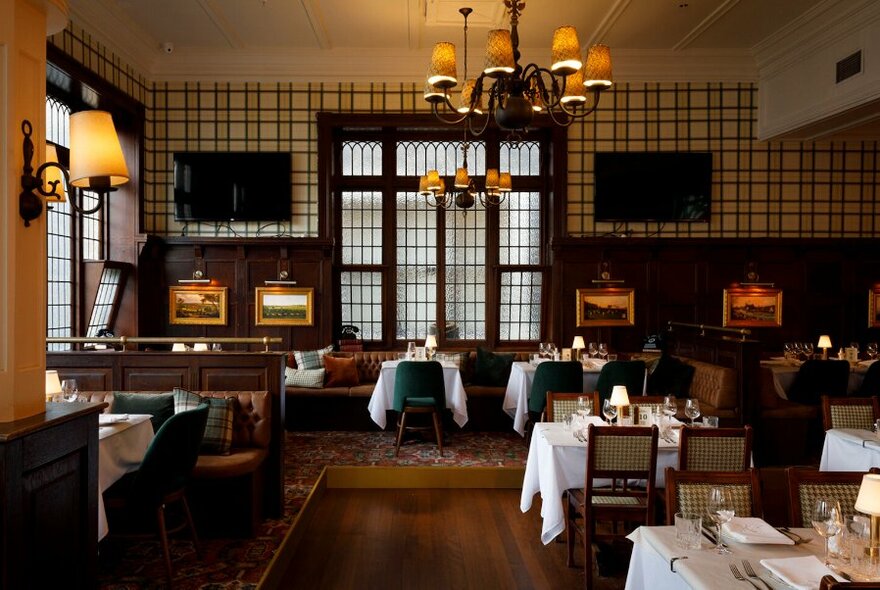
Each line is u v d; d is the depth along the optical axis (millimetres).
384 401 6559
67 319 6914
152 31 7281
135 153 7668
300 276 8109
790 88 7660
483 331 8641
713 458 3277
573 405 4488
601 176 8258
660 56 8070
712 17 6961
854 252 8391
